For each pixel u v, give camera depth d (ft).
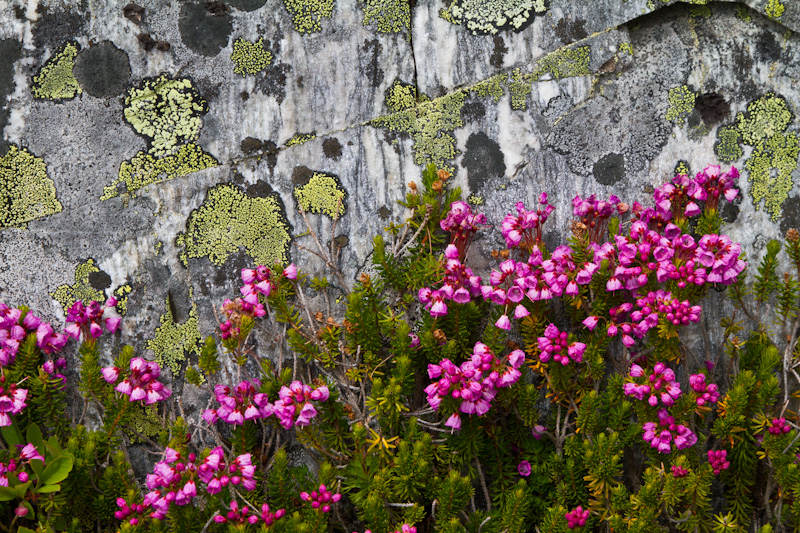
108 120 8.04
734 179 8.30
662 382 7.24
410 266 8.13
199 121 8.14
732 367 8.48
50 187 8.06
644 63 8.38
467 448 7.73
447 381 6.98
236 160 8.21
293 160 8.25
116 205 8.11
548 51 8.29
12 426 7.47
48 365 7.65
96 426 8.22
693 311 7.33
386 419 7.67
